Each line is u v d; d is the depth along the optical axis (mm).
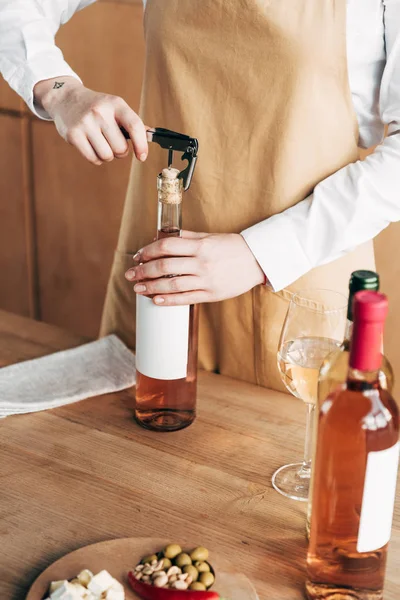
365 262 1292
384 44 1183
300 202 1196
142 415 1062
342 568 739
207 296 1058
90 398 1144
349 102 1200
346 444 708
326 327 905
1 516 885
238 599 743
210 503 919
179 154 1285
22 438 1037
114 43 2219
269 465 996
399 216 1149
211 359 1354
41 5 1351
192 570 767
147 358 1026
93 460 994
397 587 797
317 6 1134
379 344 647
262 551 845
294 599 781
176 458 1003
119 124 1102
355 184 1138
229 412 1118
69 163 2443
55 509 899
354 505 718
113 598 727
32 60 1243
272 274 1128
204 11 1193
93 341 1321
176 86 1252
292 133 1198
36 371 1197
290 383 917
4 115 2504
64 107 1164
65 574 769
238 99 1216
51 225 2572
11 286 2752
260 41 1174
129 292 1387
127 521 882
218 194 1277
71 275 2604
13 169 2561
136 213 1365
